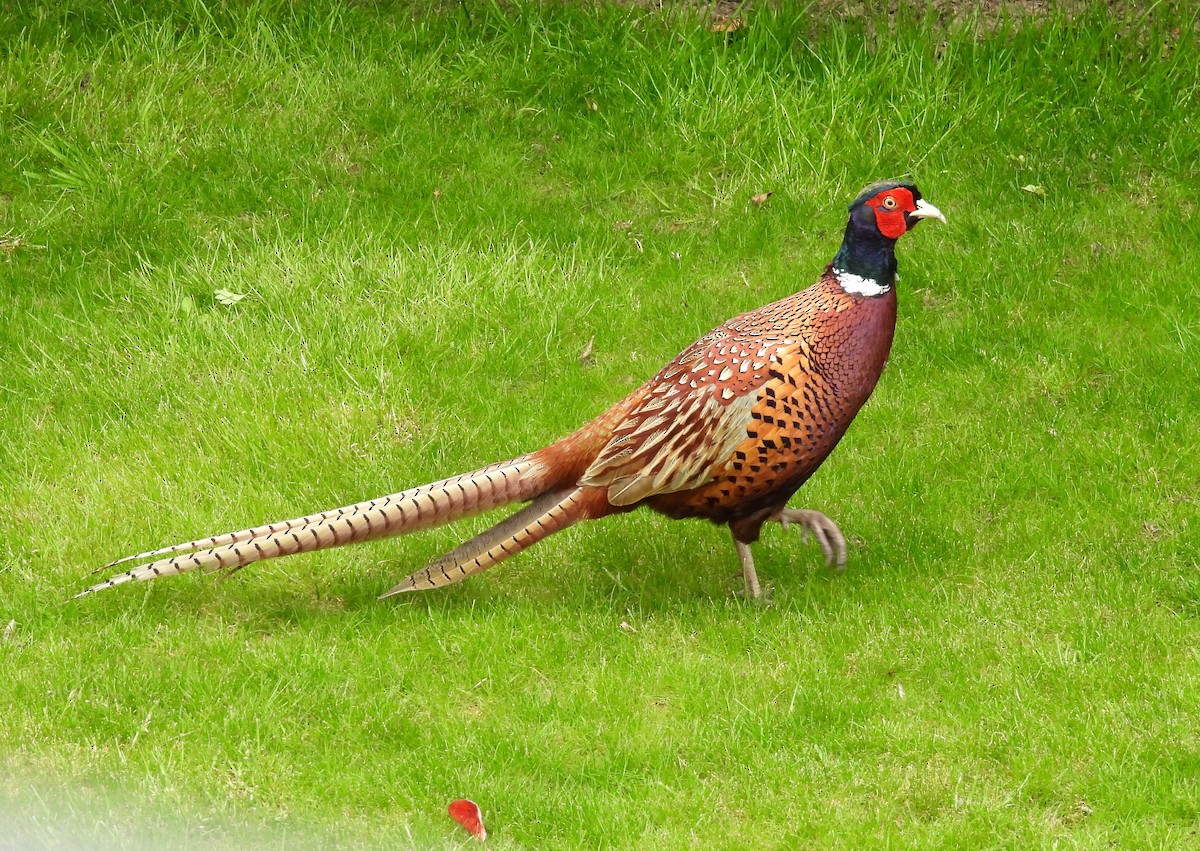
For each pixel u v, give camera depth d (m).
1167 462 9.30
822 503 9.23
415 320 10.71
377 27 13.76
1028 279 11.14
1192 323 10.56
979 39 13.38
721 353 7.80
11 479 9.14
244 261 11.25
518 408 10.11
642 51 13.32
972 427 9.84
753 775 7.01
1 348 10.42
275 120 12.74
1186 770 6.91
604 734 7.29
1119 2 13.34
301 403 9.90
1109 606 8.15
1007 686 7.54
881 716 7.41
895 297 7.95
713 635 8.09
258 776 6.93
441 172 12.58
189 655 7.79
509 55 13.57
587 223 12.02
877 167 12.37
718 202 12.20
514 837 6.66
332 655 7.81
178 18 13.66
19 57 12.89
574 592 8.50
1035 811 6.77
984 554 8.72
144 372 10.16
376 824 6.71
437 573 7.95
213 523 8.86
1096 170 12.24
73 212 11.77
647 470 7.81
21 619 8.02
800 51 13.40
